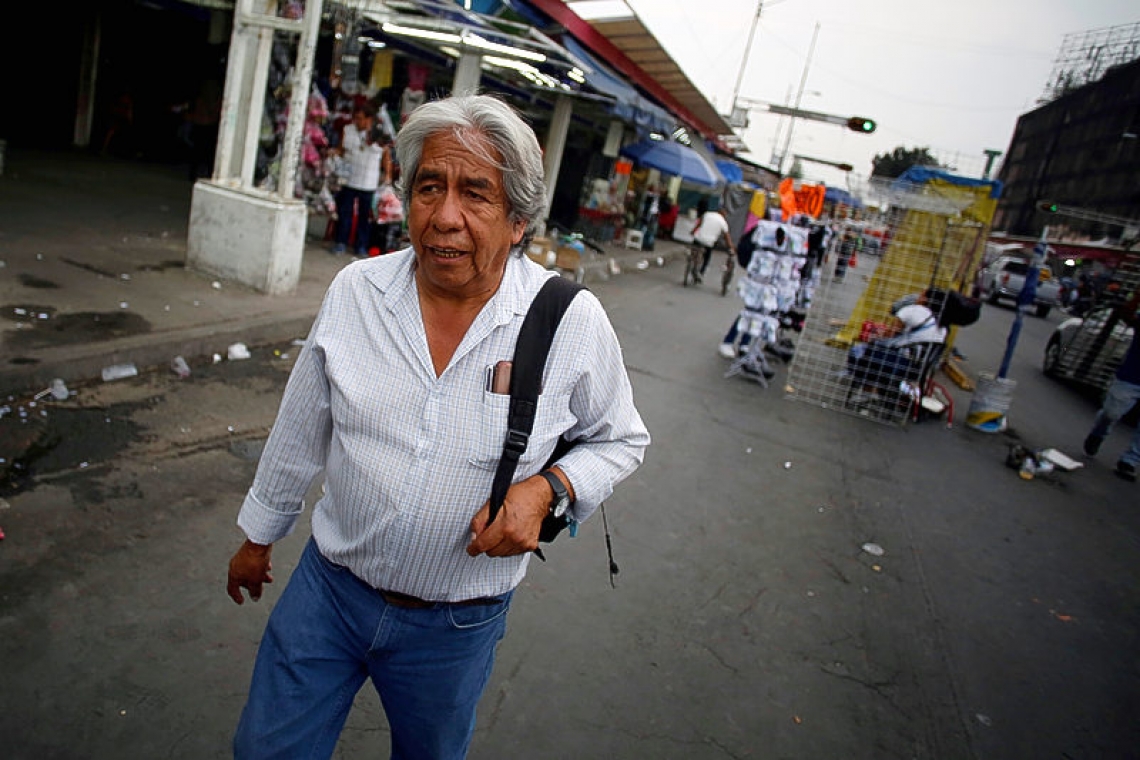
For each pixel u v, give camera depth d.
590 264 13.14
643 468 4.95
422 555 1.40
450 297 1.35
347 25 7.11
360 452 1.36
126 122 12.66
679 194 28.47
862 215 9.06
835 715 2.86
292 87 6.20
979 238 8.80
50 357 4.12
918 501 5.36
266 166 7.46
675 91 14.17
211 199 6.47
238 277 6.46
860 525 4.73
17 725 2.09
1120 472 7.00
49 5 11.41
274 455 1.52
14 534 2.87
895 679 3.16
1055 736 2.98
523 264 1.45
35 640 2.40
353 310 1.39
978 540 4.85
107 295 5.44
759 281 7.72
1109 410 7.11
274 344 5.68
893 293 9.44
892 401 7.33
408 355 1.34
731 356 8.73
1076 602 4.22
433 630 1.49
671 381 7.32
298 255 6.58
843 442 6.42
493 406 1.34
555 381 1.38
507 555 1.34
